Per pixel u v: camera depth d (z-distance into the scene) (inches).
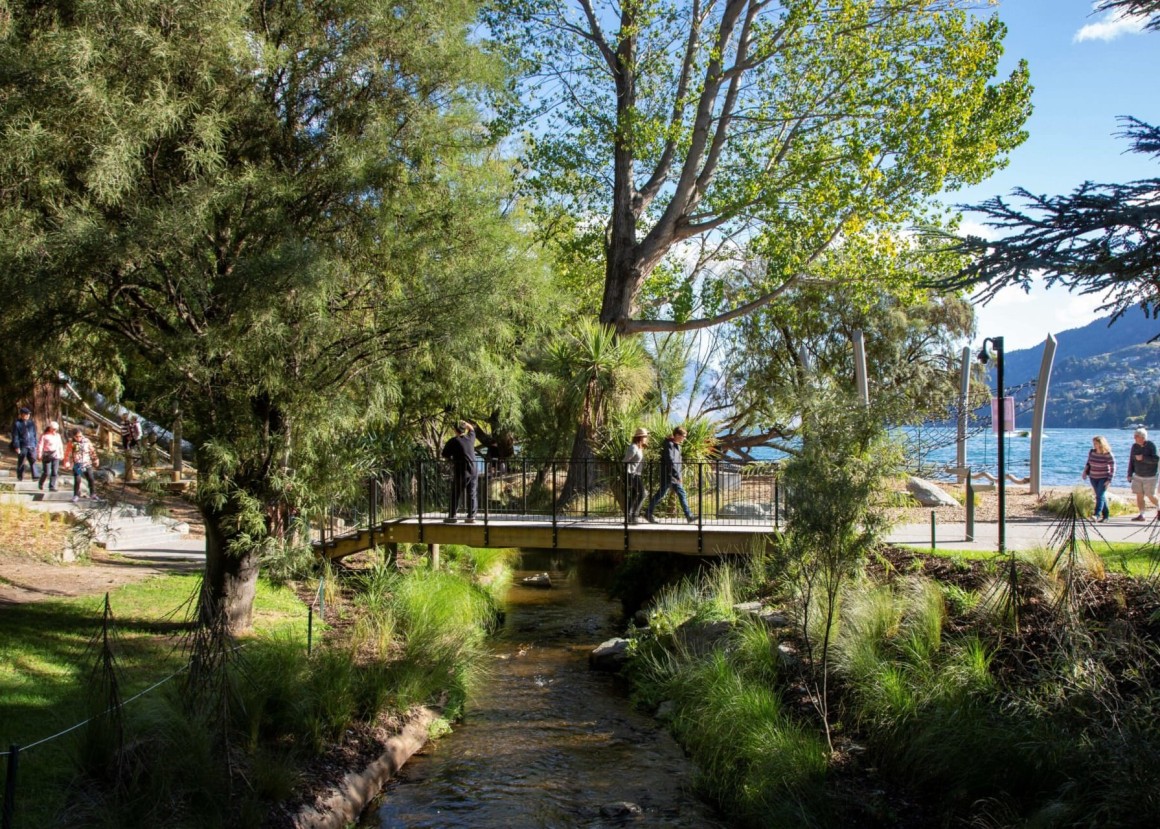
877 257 782.5
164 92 317.4
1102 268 177.6
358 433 427.5
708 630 417.4
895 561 439.8
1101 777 223.8
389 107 398.3
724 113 799.1
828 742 297.1
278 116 385.1
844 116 762.2
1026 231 187.5
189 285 332.8
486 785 316.5
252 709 292.2
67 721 271.4
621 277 817.5
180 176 356.8
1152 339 201.9
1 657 332.5
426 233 406.9
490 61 429.4
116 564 578.2
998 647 320.8
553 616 608.7
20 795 220.8
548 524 548.4
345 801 284.2
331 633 425.4
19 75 301.9
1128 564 374.9
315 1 385.7
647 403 802.2
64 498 711.1
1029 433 740.0
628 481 541.6
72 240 297.9
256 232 367.2
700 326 808.9
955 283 198.1
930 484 703.7
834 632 358.3
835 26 741.9
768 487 640.4
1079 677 277.7
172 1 323.3
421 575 531.2
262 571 422.6
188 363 334.3
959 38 745.6
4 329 334.6
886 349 1124.5
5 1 317.1
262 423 374.6
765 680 358.0
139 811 219.1
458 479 568.4
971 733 268.2
